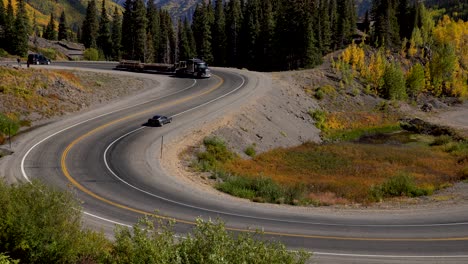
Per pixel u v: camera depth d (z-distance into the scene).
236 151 40.53
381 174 38.97
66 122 39.53
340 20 113.62
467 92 100.19
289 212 22.38
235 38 115.69
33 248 10.98
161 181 27.02
